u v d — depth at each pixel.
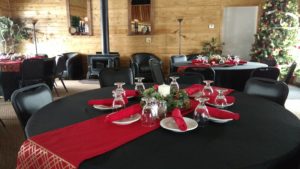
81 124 1.35
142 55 6.32
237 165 0.94
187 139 1.17
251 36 6.12
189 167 0.92
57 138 1.17
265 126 1.32
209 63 4.22
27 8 6.80
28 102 1.72
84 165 0.95
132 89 2.24
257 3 5.95
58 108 1.65
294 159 1.09
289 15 5.41
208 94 1.86
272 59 5.06
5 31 6.28
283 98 1.98
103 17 6.24
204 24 6.27
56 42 6.95
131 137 1.18
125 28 6.59
